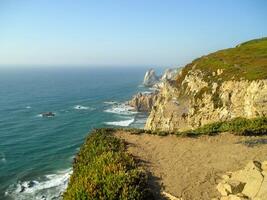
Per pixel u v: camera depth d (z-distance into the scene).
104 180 20.62
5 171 60.12
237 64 61.00
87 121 106.12
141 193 19.28
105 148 26.91
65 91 193.75
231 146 28.28
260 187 18.67
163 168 23.75
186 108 64.62
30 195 49.50
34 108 129.62
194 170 23.28
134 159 25.16
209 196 19.66
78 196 19.58
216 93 57.47
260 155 25.48
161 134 32.28
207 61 71.00
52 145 77.75
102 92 189.62
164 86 78.19
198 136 31.70
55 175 57.97
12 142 79.94
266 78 48.69
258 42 82.69
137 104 128.25
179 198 19.36
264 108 46.50
